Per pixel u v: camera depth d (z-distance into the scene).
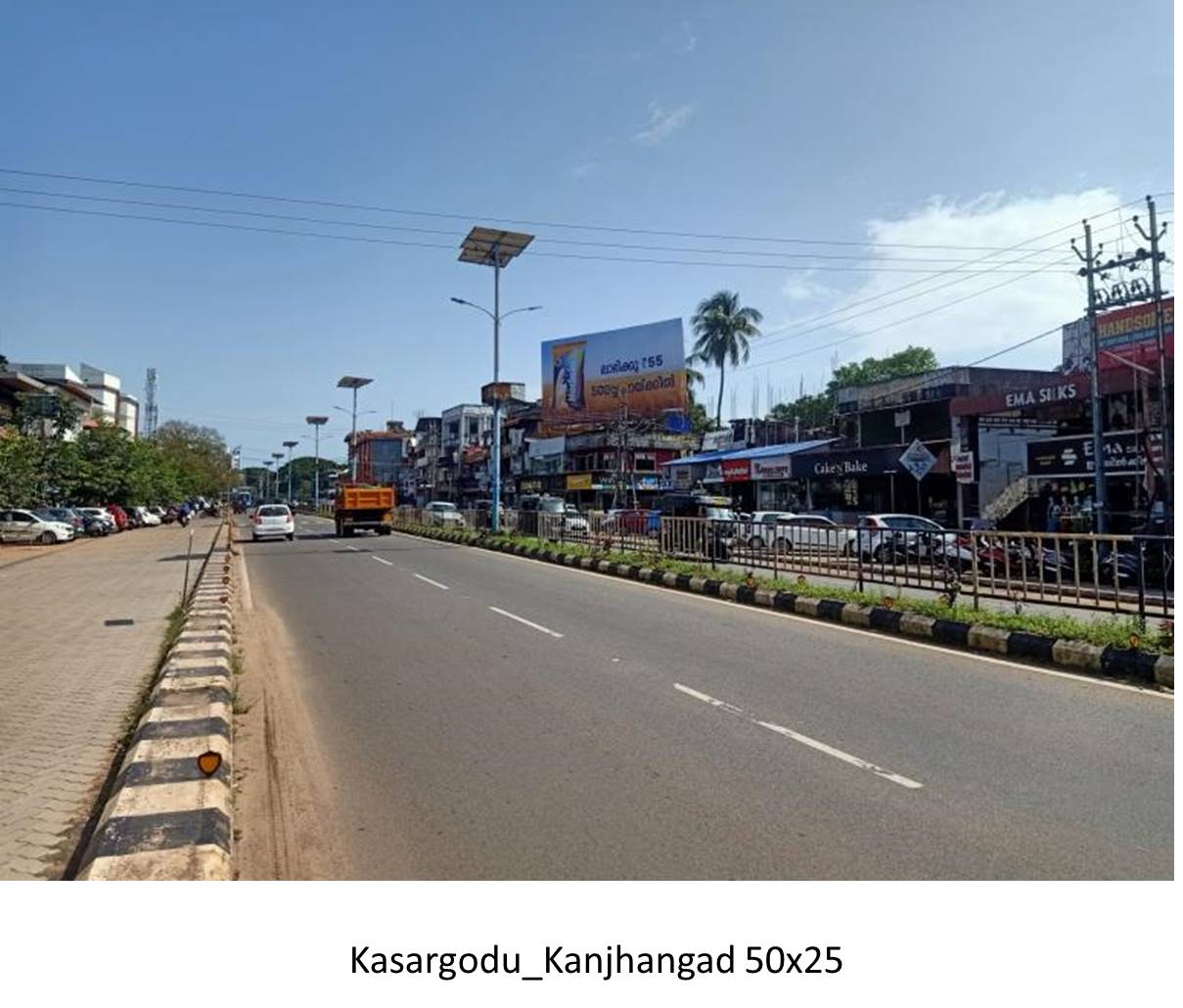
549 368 52.94
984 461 26.98
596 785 5.20
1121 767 5.41
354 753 5.93
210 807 4.53
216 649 8.89
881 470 30.34
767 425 49.00
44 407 46.03
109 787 5.38
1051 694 7.26
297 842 4.49
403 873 4.12
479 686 7.80
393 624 11.45
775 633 10.41
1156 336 20.95
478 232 28.61
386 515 37.47
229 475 107.25
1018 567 11.59
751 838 4.43
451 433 86.31
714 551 16.55
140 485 55.59
